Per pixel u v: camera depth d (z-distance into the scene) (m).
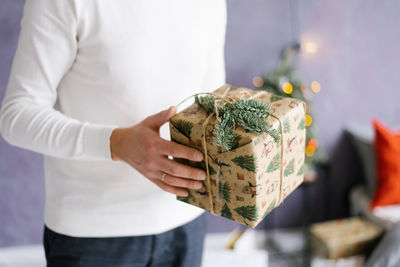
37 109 0.94
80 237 1.08
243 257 1.96
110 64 0.99
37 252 2.49
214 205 0.91
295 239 2.76
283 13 2.42
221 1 1.13
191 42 1.07
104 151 0.92
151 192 1.08
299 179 1.02
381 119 2.74
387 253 1.92
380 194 2.37
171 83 1.06
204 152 0.86
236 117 0.85
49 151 0.94
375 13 2.53
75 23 0.95
